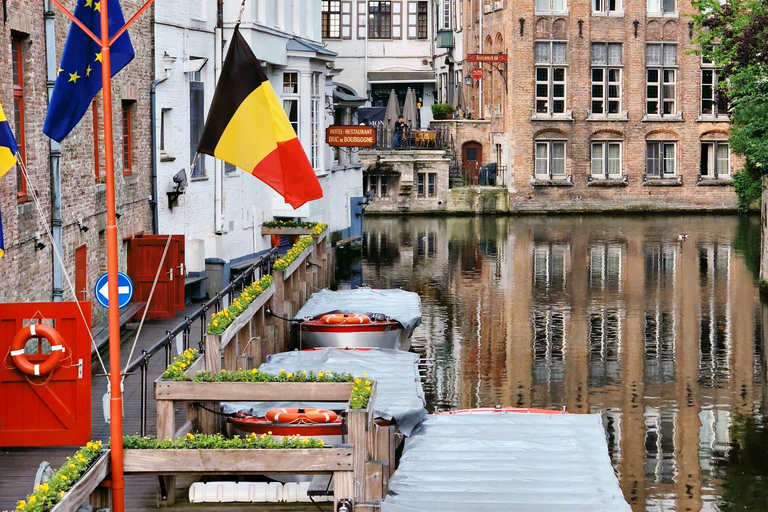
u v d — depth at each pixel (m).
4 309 15.66
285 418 16.44
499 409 19.55
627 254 50.56
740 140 40.06
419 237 58.53
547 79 72.00
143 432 14.81
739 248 52.53
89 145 23.78
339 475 12.77
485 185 74.19
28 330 15.52
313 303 30.23
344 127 45.22
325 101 47.44
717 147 73.56
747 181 43.44
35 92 20.03
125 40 15.12
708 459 20.73
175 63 30.92
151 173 29.50
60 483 10.98
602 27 72.25
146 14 28.80
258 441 12.89
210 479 15.84
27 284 19.23
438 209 72.12
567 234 59.56
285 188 16.42
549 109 72.00
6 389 15.73
